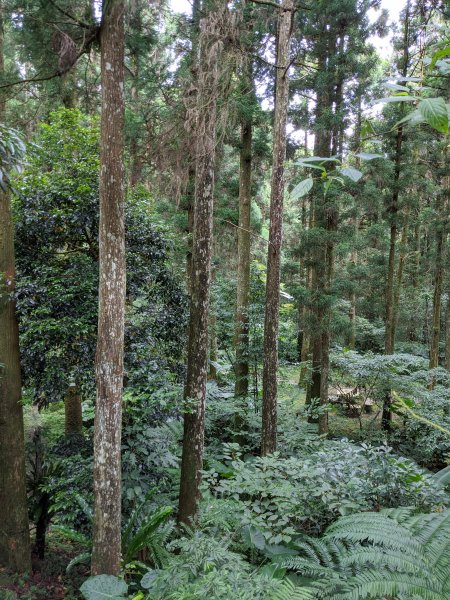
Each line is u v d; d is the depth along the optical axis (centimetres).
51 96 650
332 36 806
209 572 255
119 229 386
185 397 548
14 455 525
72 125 612
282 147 577
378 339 1673
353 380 960
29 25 413
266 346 597
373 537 251
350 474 366
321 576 291
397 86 92
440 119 75
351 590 218
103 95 375
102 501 394
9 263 521
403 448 809
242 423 834
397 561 227
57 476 575
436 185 1152
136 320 600
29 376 548
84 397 576
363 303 1150
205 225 540
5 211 517
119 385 396
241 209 874
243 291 878
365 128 112
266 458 397
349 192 840
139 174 777
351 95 812
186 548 281
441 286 1073
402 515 289
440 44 101
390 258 1002
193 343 541
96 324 533
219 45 470
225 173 1075
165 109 736
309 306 846
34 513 571
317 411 812
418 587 208
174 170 588
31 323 506
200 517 344
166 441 582
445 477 507
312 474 354
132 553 460
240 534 347
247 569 280
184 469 542
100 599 352
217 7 489
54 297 520
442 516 266
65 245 605
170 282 644
